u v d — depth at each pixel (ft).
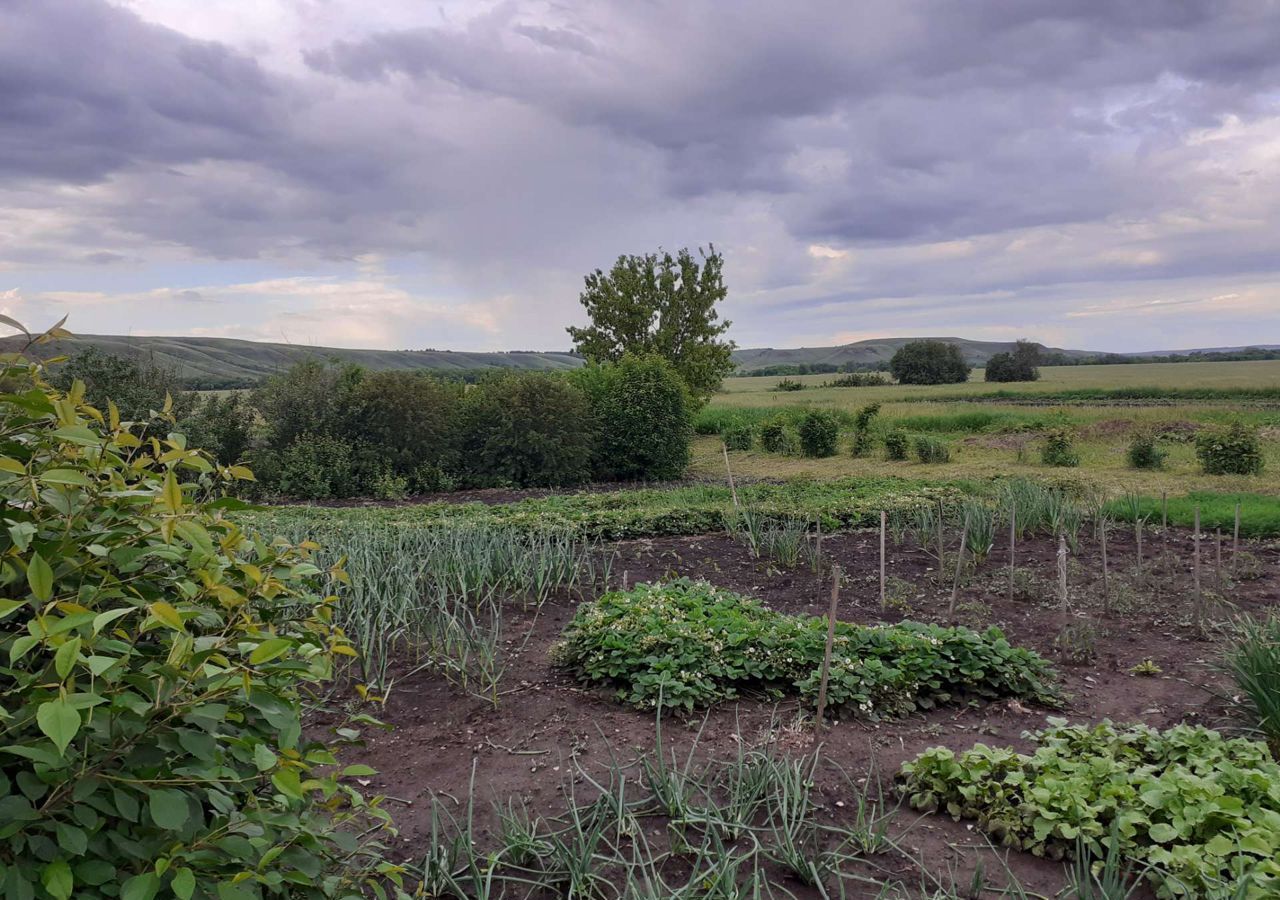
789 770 12.34
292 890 6.79
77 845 4.97
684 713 15.43
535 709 15.80
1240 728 14.10
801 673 16.30
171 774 5.61
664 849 10.96
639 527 33.01
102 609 6.22
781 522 33.37
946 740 14.55
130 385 52.49
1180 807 10.71
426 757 13.96
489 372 67.97
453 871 10.39
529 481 62.80
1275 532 31.55
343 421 58.80
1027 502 33.60
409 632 19.40
